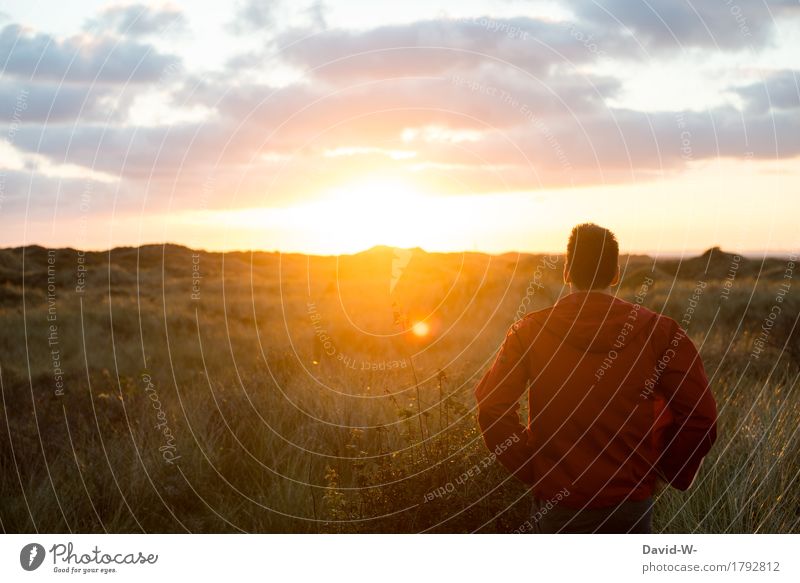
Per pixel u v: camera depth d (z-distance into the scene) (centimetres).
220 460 456
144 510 409
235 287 1811
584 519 234
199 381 665
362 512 341
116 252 2431
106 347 930
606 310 236
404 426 420
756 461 383
